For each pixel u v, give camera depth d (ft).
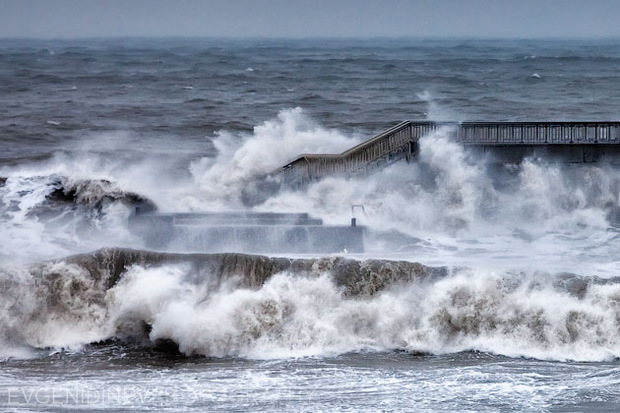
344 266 258.37
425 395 213.46
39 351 245.04
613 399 211.00
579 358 239.30
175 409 205.16
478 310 248.32
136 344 249.55
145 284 254.27
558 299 248.11
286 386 219.41
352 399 211.00
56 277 256.32
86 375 227.40
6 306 251.80
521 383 220.64
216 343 243.60
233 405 207.41
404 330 248.52
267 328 247.09
